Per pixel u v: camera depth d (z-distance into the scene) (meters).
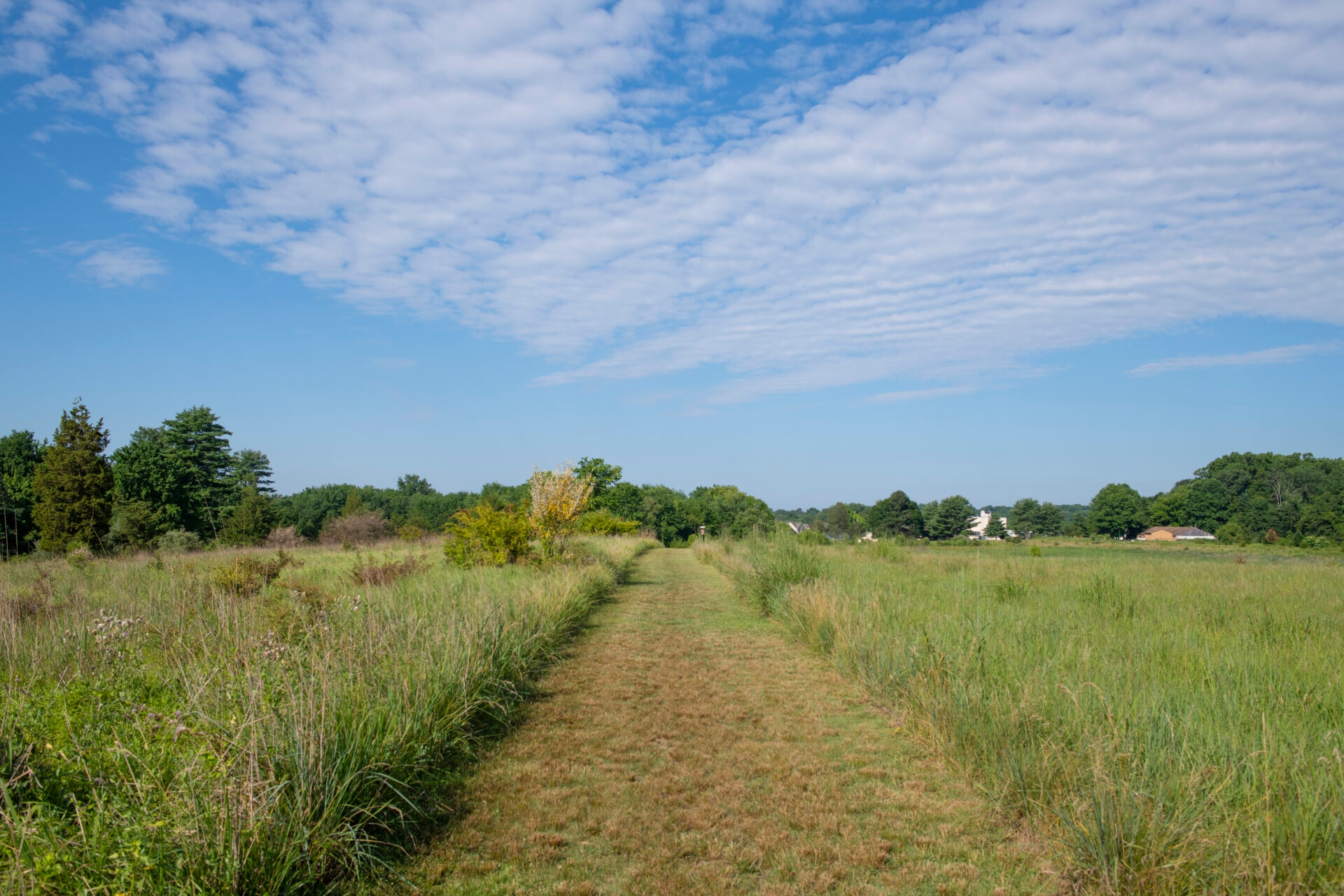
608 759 5.62
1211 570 18.75
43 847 3.04
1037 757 4.57
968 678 6.16
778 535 15.50
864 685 7.58
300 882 3.50
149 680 5.44
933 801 4.86
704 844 4.24
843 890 3.73
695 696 7.41
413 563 15.30
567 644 9.95
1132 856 3.51
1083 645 6.96
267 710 4.25
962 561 20.83
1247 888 3.20
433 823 4.47
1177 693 5.40
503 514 17.02
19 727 4.11
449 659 6.39
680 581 18.81
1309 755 4.07
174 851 3.21
